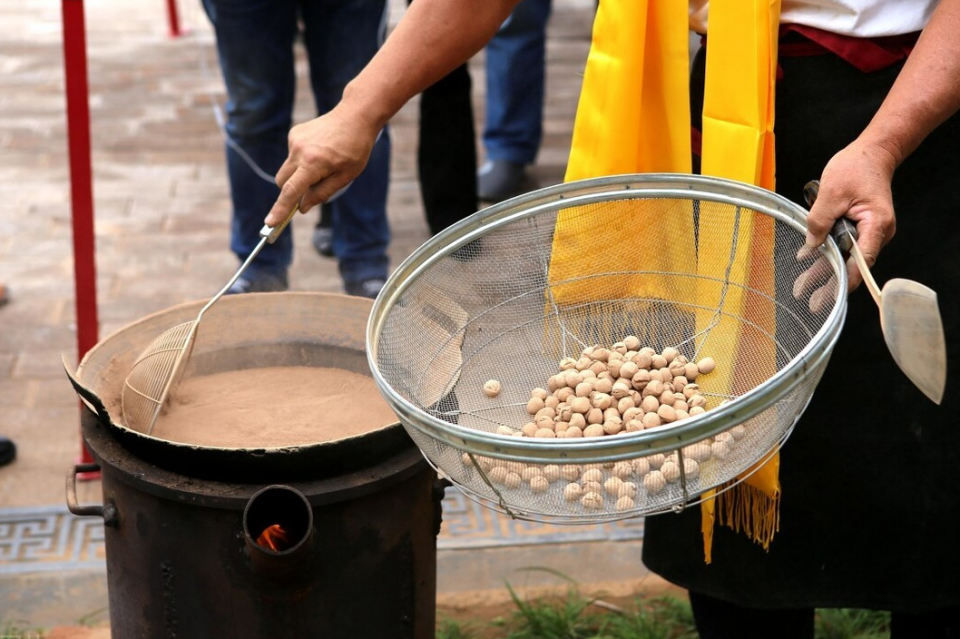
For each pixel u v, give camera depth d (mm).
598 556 2748
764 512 1813
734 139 1698
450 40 1767
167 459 1673
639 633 2451
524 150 4699
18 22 6953
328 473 1679
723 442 1408
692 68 1896
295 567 1613
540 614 2498
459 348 1767
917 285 1290
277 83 3459
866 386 1829
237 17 3326
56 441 3172
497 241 1769
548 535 2809
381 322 1586
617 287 1823
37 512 2848
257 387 2061
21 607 2539
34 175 4895
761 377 1675
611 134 1786
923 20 1661
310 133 1775
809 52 1736
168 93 5848
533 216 1725
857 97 1726
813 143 1766
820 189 1491
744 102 1676
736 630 2045
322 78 3539
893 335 1312
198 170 4988
